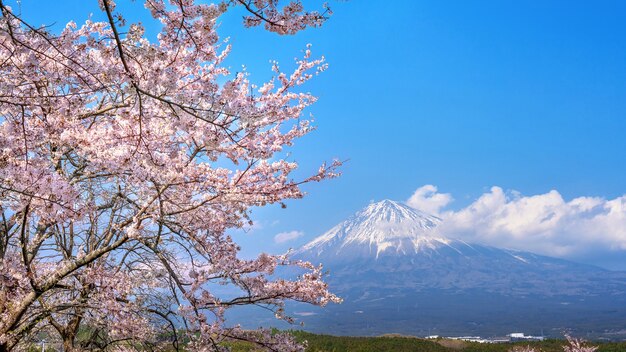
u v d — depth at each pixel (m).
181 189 6.51
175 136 6.57
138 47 4.77
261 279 6.62
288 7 4.33
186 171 6.30
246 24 4.46
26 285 6.20
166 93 4.97
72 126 5.97
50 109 5.69
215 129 5.35
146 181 5.99
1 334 6.00
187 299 5.91
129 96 5.91
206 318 5.95
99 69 5.22
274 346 6.42
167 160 6.08
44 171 4.86
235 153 6.61
